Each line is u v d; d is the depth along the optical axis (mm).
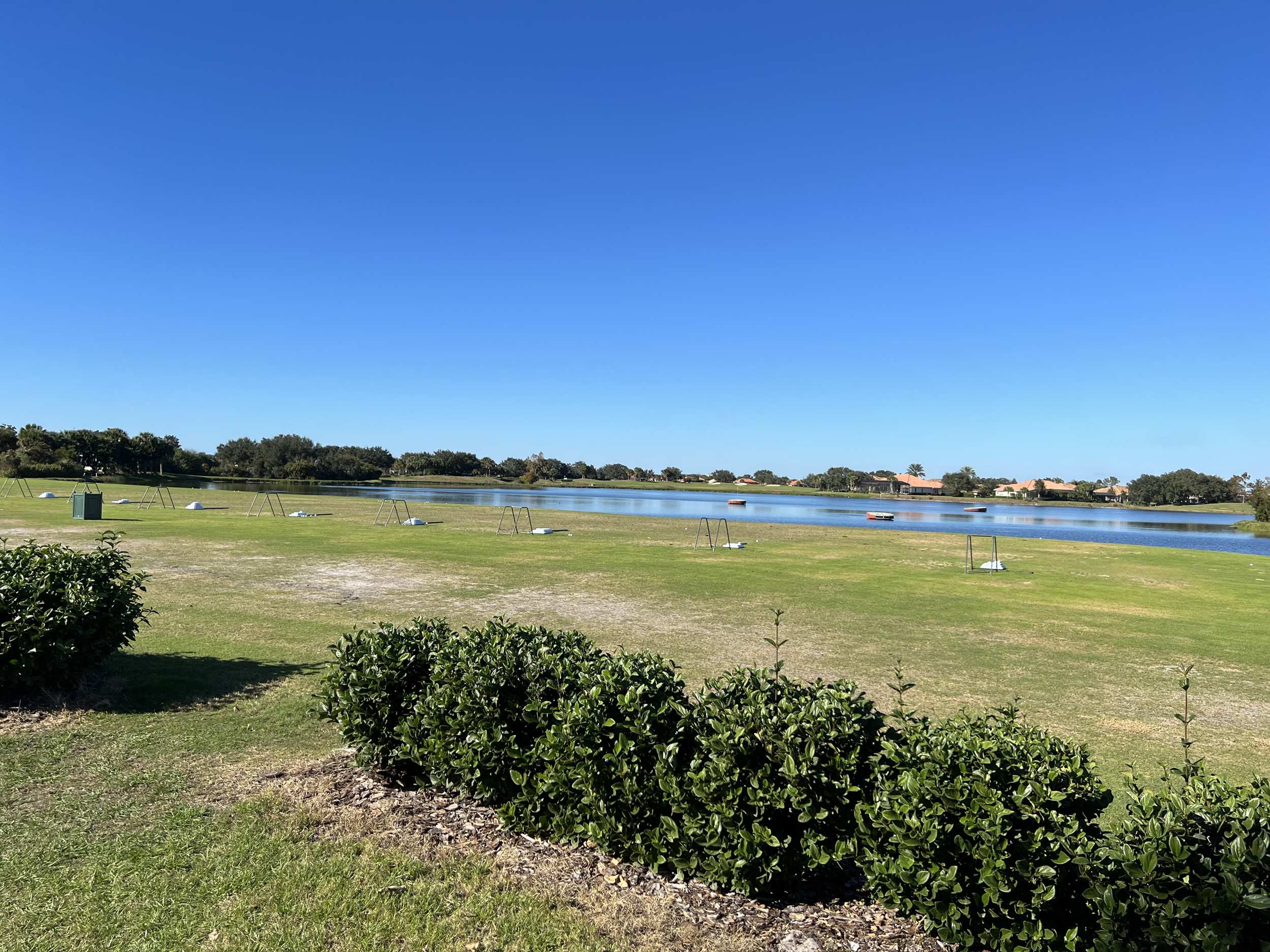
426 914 3711
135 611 7738
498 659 4953
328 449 166750
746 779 3859
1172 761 6879
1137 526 73562
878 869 3467
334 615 12727
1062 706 8617
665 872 4168
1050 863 3193
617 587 17375
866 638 12336
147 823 4688
